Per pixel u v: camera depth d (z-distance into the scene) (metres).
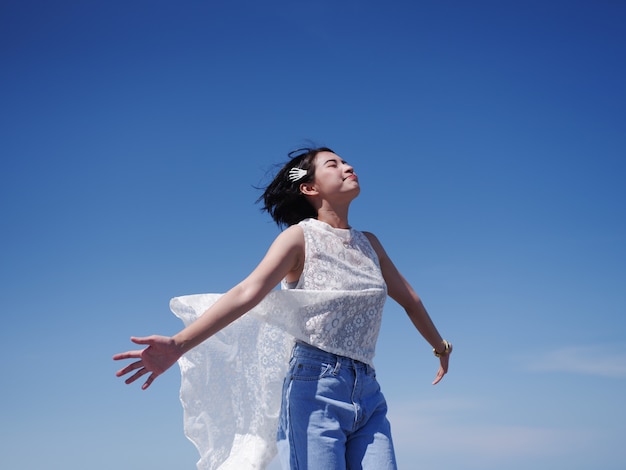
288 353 2.85
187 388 2.74
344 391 2.56
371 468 2.49
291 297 2.62
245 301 2.47
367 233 3.02
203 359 2.79
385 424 2.63
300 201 3.08
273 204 3.14
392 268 3.05
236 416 2.79
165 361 2.30
